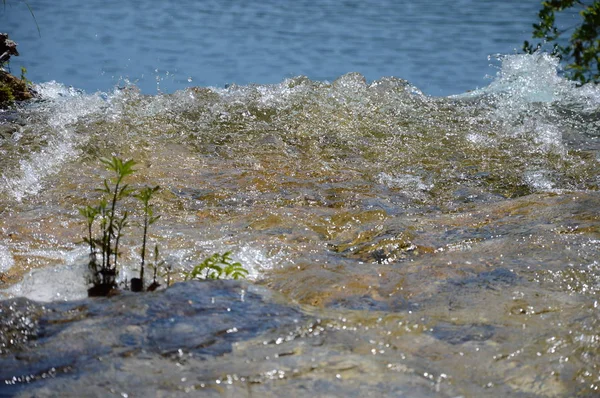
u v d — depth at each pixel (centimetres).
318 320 511
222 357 455
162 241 749
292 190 960
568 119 1266
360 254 713
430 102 1338
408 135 1196
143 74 2066
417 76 2072
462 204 931
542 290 588
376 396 411
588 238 711
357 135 1197
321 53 2311
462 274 627
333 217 844
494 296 576
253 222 820
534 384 436
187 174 1017
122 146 1118
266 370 437
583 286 597
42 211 852
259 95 1347
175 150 1116
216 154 1109
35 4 2905
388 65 2181
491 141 1173
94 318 502
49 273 645
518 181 1015
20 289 621
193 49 2344
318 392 414
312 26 2645
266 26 2648
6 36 1472
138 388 416
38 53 2245
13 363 445
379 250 713
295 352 463
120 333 481
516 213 816
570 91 1373
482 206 882
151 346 466
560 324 517
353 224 822
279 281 638
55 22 2638
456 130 1216
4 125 1180
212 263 634
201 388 416
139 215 849
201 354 457
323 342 479
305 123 1240
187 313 511
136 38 2456
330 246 745
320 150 1134
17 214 841
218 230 793
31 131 1158
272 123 1240
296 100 1329
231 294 544
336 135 1195
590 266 636
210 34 2527
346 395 411
